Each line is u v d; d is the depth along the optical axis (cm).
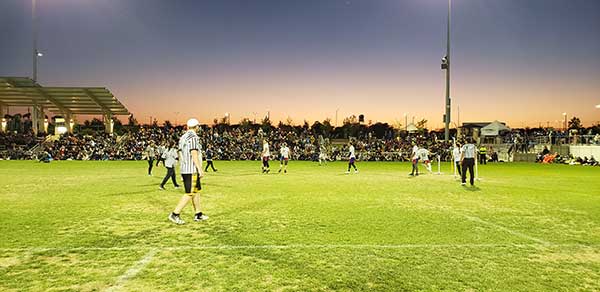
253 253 593
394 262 553
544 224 818
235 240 668
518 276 502
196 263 544
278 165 3225
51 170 2394
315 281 479
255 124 7881
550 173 2341
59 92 4638
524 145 4284
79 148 4262
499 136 5075
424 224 808
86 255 581
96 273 504
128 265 535
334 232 730
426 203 1097
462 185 1591
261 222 820
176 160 1414
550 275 507
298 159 4447
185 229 752
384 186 1549
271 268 525
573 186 1577
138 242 655
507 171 2528
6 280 479
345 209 988
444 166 3155
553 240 682
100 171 2322
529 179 1912
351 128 7812
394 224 806
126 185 1538
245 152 4481
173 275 497
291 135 5519
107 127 5297
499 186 1566
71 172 2231
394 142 5016
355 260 561
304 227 772
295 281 479
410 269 525
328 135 7144
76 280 479
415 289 457
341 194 1286
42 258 567
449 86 3506
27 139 4650
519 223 826
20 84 4425
